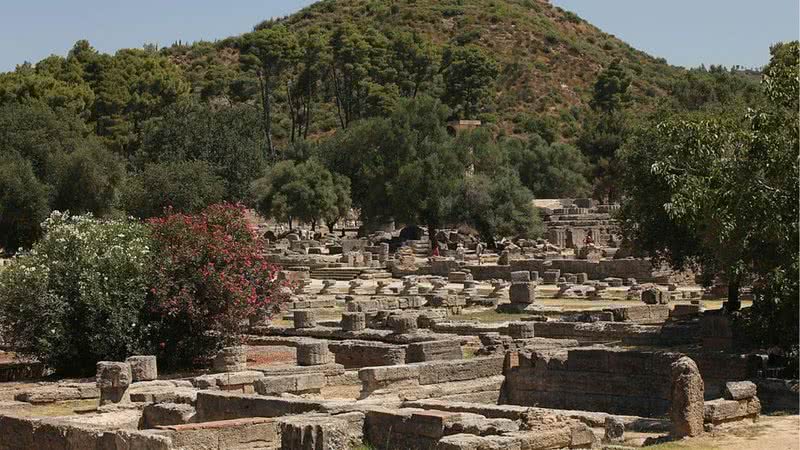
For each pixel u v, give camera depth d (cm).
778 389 3025
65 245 4538
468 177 12138
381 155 12875
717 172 3303
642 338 4641
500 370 3700
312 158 13575
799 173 3159
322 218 13238
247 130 14650
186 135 13700
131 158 14138
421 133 12850
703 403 2547
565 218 13012
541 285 8350
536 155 15700
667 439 2517
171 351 4566
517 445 2230
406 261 9988
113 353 4472
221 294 4609
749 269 3441
